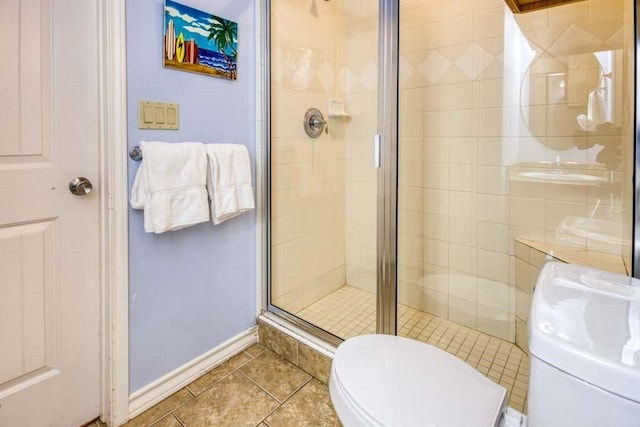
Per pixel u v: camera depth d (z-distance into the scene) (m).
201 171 1.38
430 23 1.90
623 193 1.38
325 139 2.19
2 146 1.05
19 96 1.08
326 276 2.27
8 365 1.11
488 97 1.76
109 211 1.24
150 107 1.31
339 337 1.66
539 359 0.62
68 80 1.17
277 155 1.90
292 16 1.91
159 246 1.40
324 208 2.23
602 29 1.45
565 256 1.50
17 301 1.12
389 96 1.68
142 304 1.36
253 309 1.83
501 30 1.69
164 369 1.45
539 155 1.65
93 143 1.24
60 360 1.22
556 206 1.62
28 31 1.08
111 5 1.19
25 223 1.11
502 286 1.81
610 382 0.54
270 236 1.89
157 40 1.32
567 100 1.55
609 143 1.46
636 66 1.01
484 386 0.86
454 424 0.72
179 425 1.30
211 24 1.51
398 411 0.76
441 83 1.90
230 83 1.61
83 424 1.29
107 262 1.26
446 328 1.93
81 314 1.26
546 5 1.55
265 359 1.71
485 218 1.84
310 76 2.05
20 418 1.15
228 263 1.69
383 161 1.72
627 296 0.73
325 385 1.52
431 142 1.96
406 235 2.08
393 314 1.77
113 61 1.21
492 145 1.78
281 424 1.31
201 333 1.59
